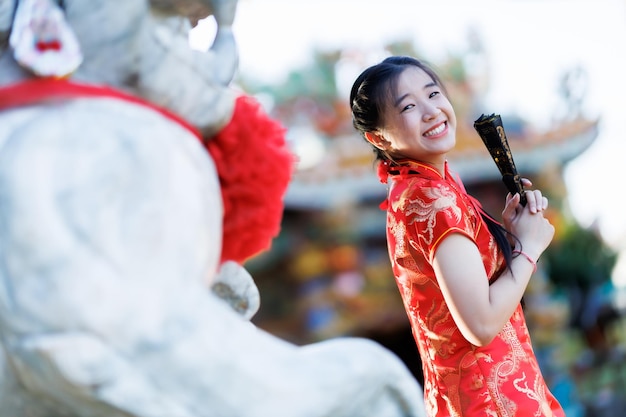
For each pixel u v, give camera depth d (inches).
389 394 73.4
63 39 70.8
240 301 82.4
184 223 67.4
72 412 67.1
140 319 64.0
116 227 65.5
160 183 67.2
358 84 106.0
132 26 72.1
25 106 70.6
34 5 71.3
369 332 481.7
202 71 76.4
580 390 444.5
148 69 72.7
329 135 464.8
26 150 66.6
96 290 63.7
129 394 63.2
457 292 93.4
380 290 475.8
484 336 92.9
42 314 63.7
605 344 468.4
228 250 81.3
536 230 100.3
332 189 447.5
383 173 107.0
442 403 100.5
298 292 477.4
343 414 70.1
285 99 463.5
